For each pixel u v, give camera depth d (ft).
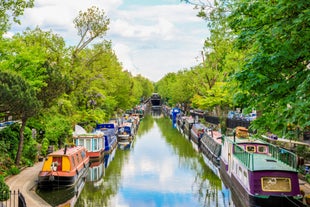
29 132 90.94
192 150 143.13
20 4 67.31
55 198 69.72
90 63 132.16
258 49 39.50
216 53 108.78
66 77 90.12
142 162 116.98
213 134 134.62
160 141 171.42
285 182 58.80
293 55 33.91
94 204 71.36
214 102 137.28
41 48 95.25
